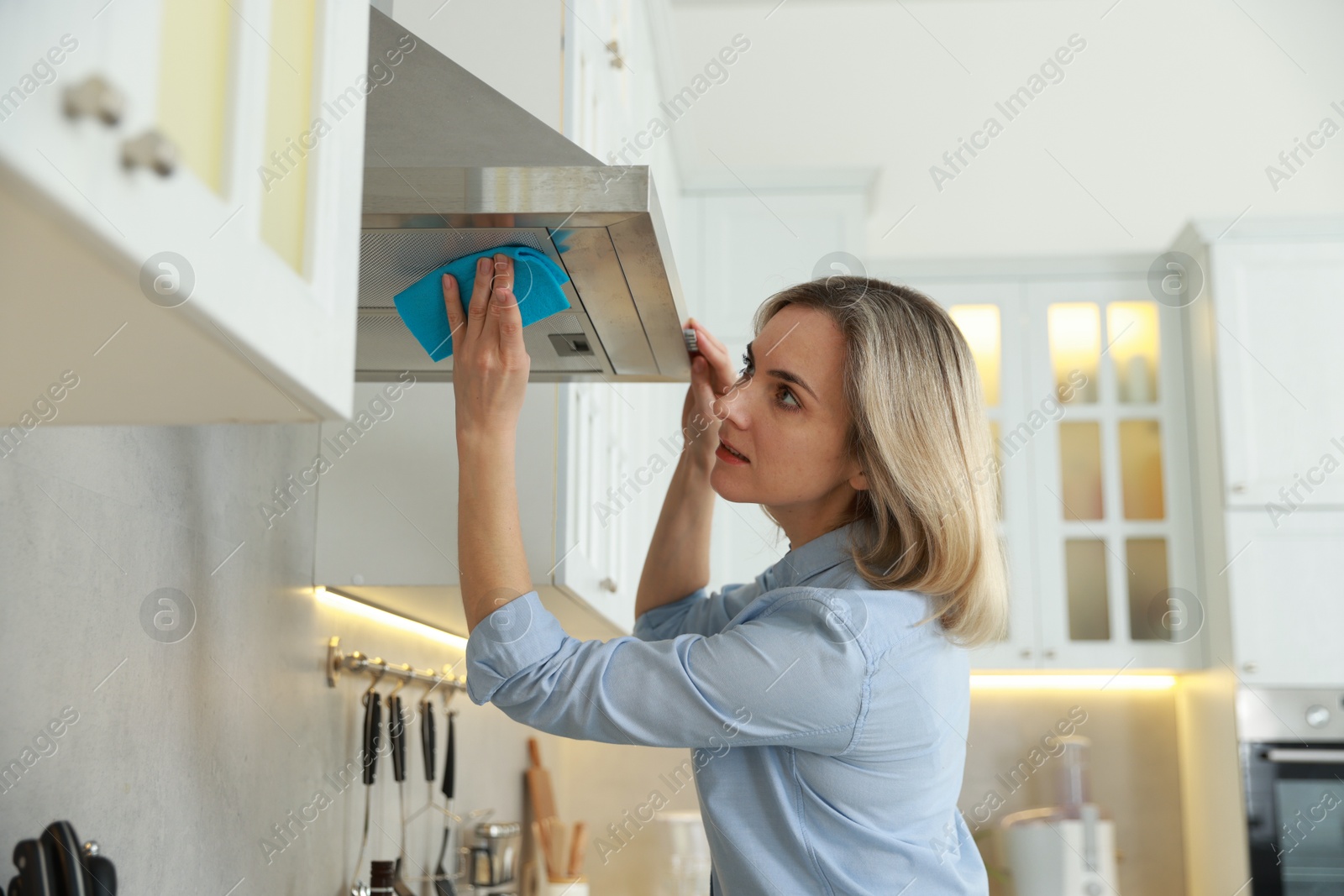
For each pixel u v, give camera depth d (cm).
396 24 100
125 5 39
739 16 268
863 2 263
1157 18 263
